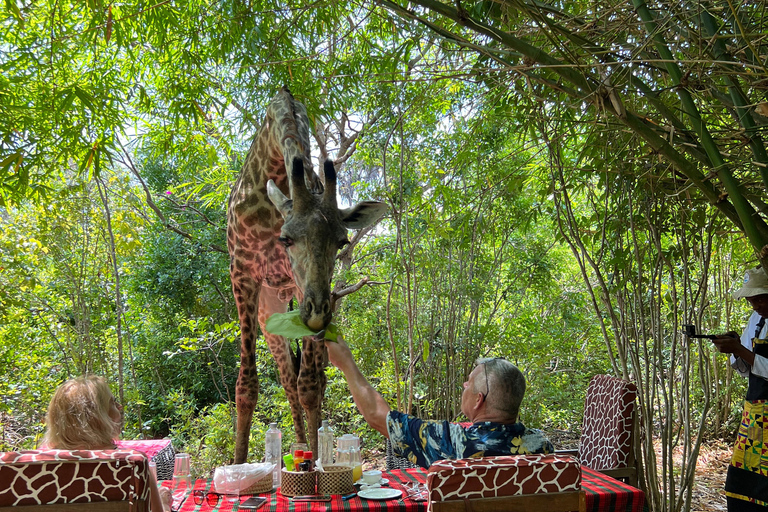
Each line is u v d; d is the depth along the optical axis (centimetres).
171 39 362
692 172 209
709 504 434
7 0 285
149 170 785
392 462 362
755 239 184
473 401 200
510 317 596
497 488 150
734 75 201
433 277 498
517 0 205
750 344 295
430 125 482
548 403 583
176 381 736
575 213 529
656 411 591
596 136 297
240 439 285
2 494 145
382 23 350
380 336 616
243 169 302
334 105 395
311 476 237
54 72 345
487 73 259
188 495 238
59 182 517
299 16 312
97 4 283
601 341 629
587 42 217
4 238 486
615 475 293
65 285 569
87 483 147
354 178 716
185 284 748
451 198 441
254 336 291
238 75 358
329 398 555
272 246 287
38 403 523
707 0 197
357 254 681
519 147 494
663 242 423
